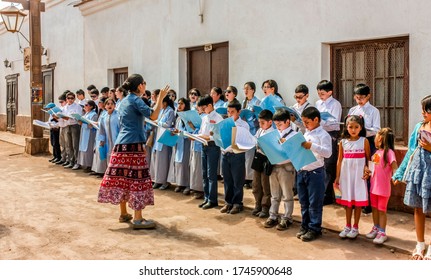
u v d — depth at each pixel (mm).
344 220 5594
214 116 6328
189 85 9297
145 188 5473
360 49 6434
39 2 11812
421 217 4363
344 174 4973
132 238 5109
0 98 19688
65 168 9898
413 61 5742
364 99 5684
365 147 4938
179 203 6691
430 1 5566
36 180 8562
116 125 8398
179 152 7211
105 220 5848
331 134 6098
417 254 4371
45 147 12016
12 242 4965
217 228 5473
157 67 9898
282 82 7270
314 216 5008
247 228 5457
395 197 5906
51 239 5070
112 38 11359
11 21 11742
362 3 6203
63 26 13922
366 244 4859
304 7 6887
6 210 6320
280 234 5223
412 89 5766
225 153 6047
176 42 9320
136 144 5453
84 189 7746
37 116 11977
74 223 5695
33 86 11898
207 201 6438
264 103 5863
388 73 6160
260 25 7566
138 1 10375
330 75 6746
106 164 8766
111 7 11336
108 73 11625
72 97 9945
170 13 9445
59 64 14273
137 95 5543
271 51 7406
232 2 8031
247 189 7289
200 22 8734
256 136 5777
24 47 17031
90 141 9375
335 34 6520
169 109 7434
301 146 4609
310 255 4555
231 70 8109
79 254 4594
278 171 5340
